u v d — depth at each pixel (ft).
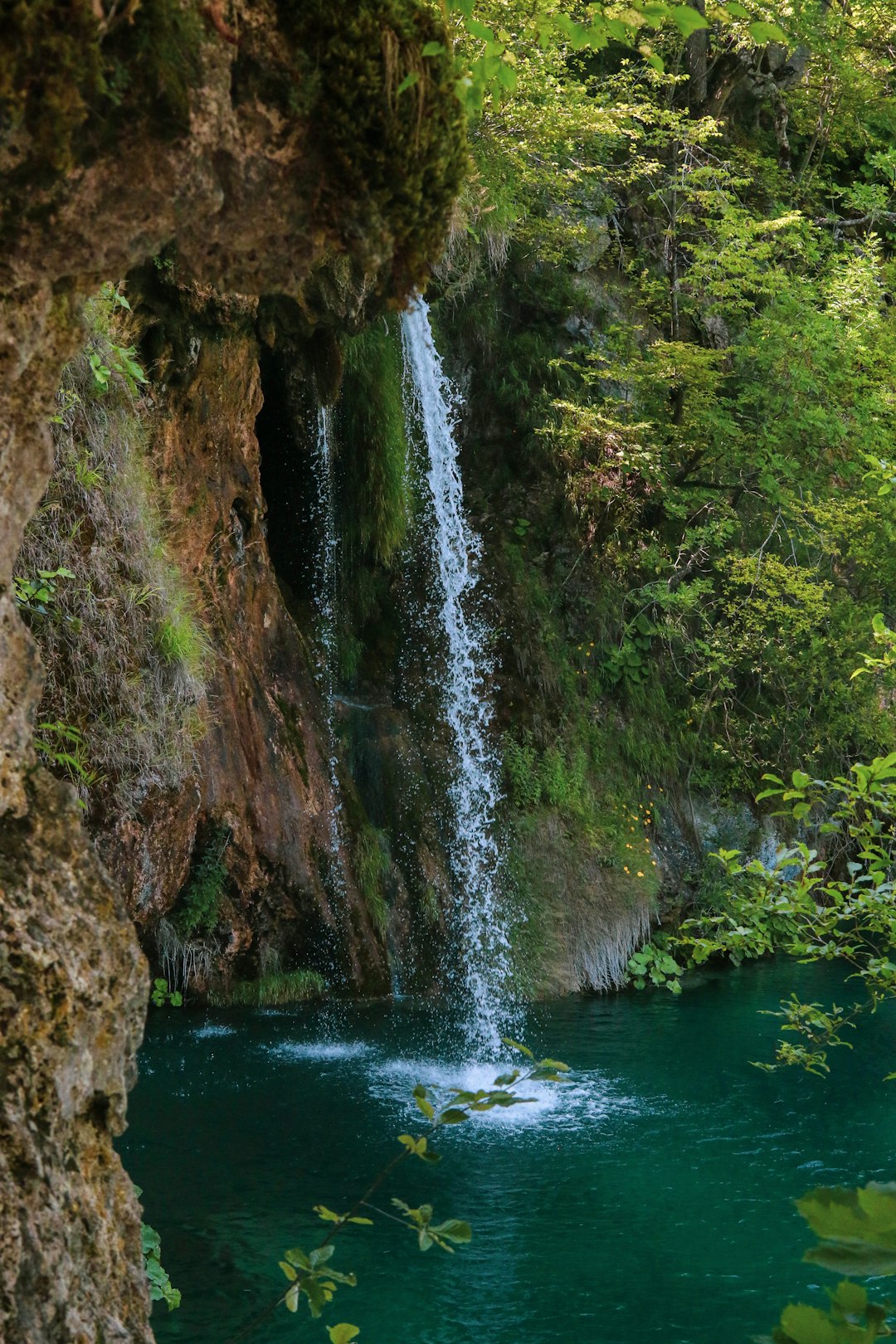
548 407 42.63
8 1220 4.84
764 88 53.36
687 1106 23.58
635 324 43.91
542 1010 32.78
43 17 4.77
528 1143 21.16
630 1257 16.47
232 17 5.57
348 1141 20.70
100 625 22.76
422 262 6.53
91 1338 5.16
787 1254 16.65
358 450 35.81
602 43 7.10
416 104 6.06
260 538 30.86
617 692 42.86
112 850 23.91
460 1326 14.32
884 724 44.98
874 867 13.08
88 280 6.00
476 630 40.04
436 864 35.29
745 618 43.57
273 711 30.94
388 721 36.60
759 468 42.47
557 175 37.22
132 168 5.35
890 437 41.83
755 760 44.34
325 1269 7.24
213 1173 18.93
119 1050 5.81
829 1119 22.80
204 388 27.43
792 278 42.50
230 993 30.66
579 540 42.78
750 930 14.32
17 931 5.29
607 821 39.47
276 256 6.36
